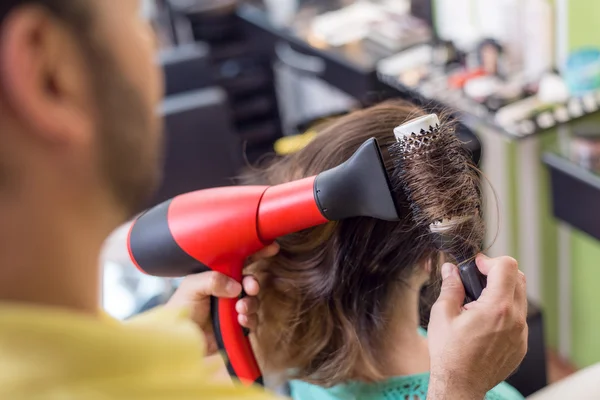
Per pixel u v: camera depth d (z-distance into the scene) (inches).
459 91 66.6
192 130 70.1
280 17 93.3
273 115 107.9
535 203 70.3
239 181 36.8
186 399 14.3
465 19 73.4
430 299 31.0
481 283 25.3
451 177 24.0
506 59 66.3
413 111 28.9
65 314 13.3
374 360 30.1
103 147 13.9
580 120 59.7
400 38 77.6
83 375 13.1
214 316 29.0
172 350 14.4
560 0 62.7
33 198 13.1
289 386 36.4
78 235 14.0
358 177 23.6
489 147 72.4
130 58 14.2
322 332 30.3
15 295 13.6
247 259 28.5
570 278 71.5
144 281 53.6
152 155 15.2
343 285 29.0
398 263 28.3
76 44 13.1
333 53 79.7
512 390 32.9
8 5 12.2
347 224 28.0
